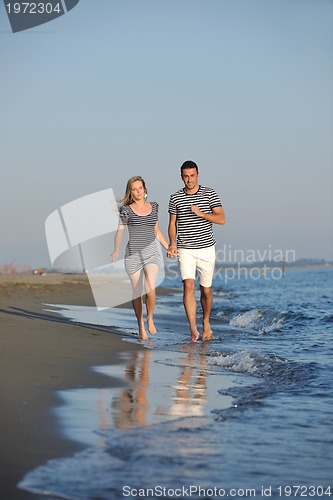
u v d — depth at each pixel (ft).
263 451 13.61
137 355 25.77
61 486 11.36
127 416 15.87
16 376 19.66
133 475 12.00
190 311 31.58
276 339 32.96
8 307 42.57
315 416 16.46
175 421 15.58
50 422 14.97
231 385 20.25
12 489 11.14
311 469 12.67
